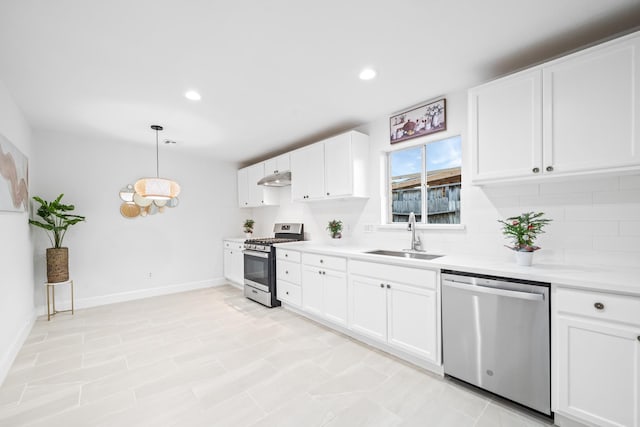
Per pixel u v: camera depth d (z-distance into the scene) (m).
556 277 1.50
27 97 2.50
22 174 2.69
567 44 1.84
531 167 1.81
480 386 1.82
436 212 2.80
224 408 1.72
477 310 1.82
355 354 2.41
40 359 2.35
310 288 3.16
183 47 1.82
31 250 3.23
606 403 1.36
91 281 3.85
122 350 2.51
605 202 1.80
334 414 1.67
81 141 3.79
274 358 2.35
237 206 5.36
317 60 2.00
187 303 3.94
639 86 1.46
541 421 1.59
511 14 1.56
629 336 1.30
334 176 3.26
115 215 4.05
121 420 1.62
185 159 4.75
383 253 2.85
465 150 2.46
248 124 3.29
